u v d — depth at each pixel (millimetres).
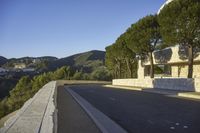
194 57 46094
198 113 17781
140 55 58562
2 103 64625
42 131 5934
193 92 34344
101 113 18828
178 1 39312
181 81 39406
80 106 22047
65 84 74250
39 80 113438
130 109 20656
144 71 67438
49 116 7418
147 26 53312
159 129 13133
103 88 53562
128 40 55344
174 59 53469
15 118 7129
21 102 61594
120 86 59094
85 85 70188
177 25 38688
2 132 5652
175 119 15680
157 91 38781
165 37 40469
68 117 16375
